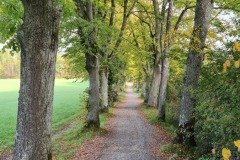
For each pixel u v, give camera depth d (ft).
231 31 31.19
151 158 34.30
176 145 36.78
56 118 87.35
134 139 46.34
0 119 87.76
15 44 22.63
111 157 34.86
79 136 48.70
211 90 26.71
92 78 52.29
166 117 70.95
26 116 18.78
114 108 103.86
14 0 21.44
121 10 84.84
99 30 48.75
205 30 35.22
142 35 89.04
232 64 22.34
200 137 34.14
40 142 19.04
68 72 82.12
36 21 18.26
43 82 18.79
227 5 44.14
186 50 45.85
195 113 31.68
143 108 101.19
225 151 8.55
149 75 121.49
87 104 53.11
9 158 42.55
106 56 70.49
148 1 82.07
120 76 122.11
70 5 23.17
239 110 20.11
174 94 71.00
